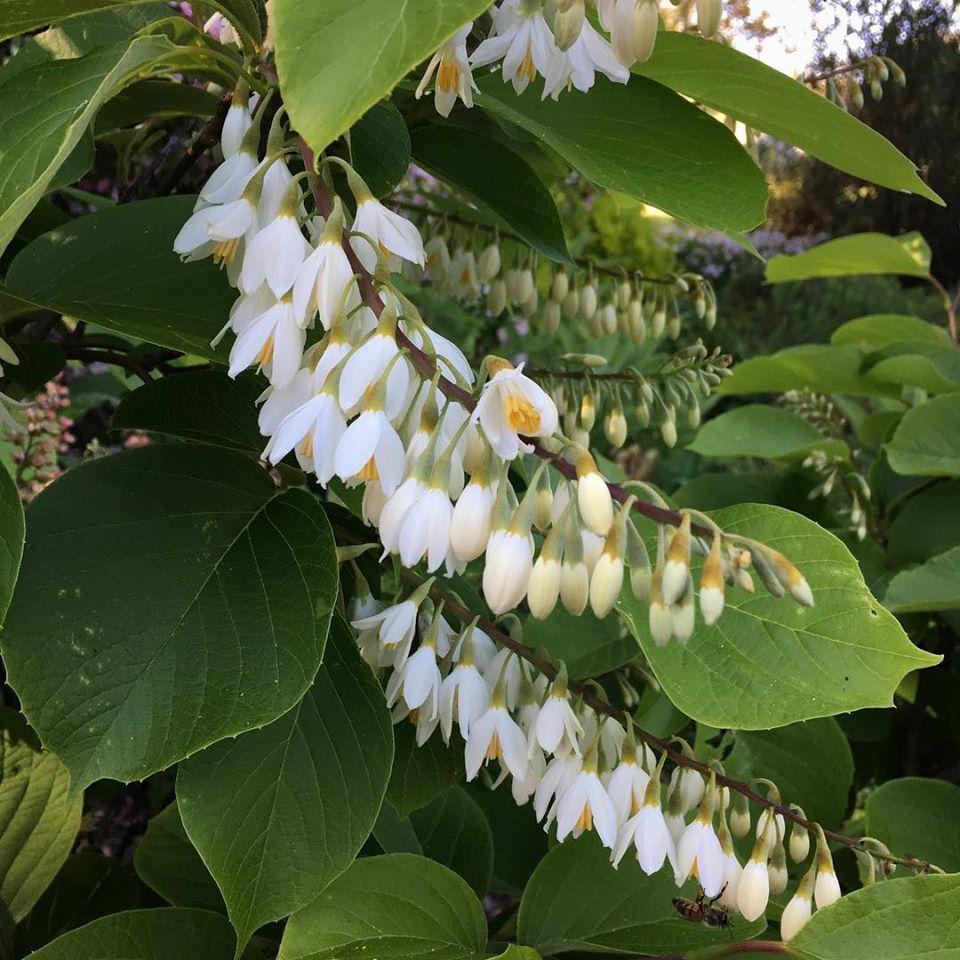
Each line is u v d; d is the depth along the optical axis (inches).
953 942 9.0
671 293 16.7
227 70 10.3
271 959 12.3
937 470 17.7
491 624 10.5
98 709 8.5
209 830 8.9
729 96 11.2
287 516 10.0
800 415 22.2
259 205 8.8
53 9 8.6
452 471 8.2
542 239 13.1
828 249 23.2
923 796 13.2
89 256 10.6
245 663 8.8
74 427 30.7
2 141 7.9
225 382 11.8
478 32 11.0
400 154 11.3
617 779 10.0
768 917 11.9
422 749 11.5
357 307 8.2
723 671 9.4
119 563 9.2
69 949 9.9
